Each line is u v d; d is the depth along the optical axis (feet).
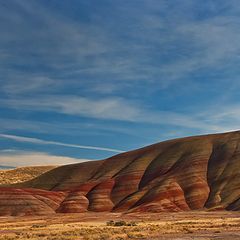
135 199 461.78
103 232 153.38
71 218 333.62
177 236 133.39
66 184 572.51
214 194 437.58
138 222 236.22
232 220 236.84
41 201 459.32
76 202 475.31
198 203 433.48
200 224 199.11
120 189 506.48
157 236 134.00
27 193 462.60
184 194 451.53
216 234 138.82
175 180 478.18
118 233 148.46
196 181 469.16
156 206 422.00
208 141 567.59
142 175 533.55
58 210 460.55
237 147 522.06
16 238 132.98
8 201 440.04
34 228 194.90
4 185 616.80
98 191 501.97
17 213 426.10
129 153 613.52
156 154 579.07
